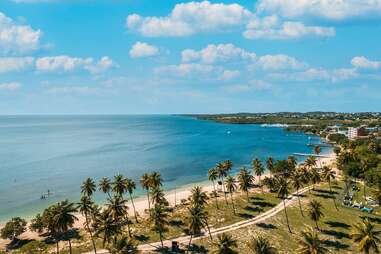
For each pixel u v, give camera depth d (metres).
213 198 163.12
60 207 94.62
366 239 86.81
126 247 87.06
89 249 106.88
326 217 139.50
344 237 121.00
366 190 182.38
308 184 187.75
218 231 122.19
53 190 187.88
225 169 177.75
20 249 110.25
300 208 149.25
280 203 156.75
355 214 145.62
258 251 83.44
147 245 110.38
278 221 133.50
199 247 109.06
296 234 122.38
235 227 126.31
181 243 111.94
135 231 121.19
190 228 104.00
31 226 122.75
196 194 132.62
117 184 132.00
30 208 157.12
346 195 172.00
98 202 166.62
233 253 85.19
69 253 104.38
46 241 115.50
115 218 106.56
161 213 110.06
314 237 84.56
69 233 120.88
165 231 121.06
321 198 166.25
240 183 158.50
